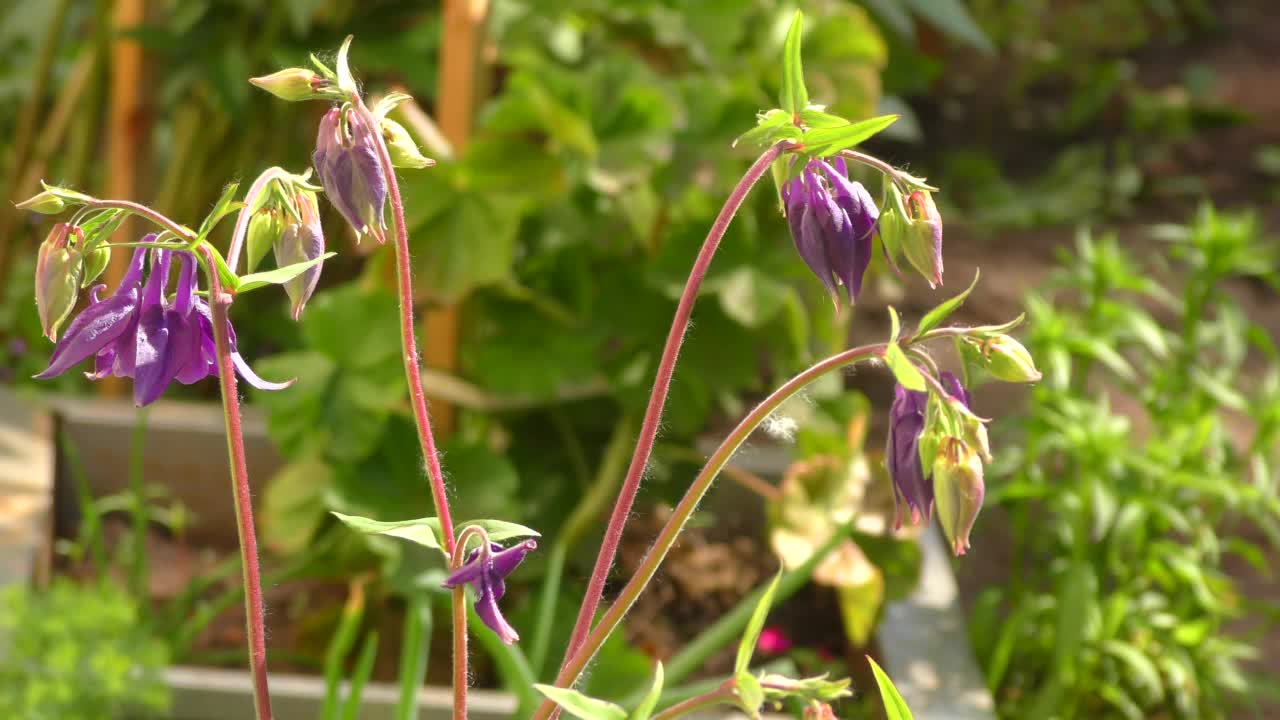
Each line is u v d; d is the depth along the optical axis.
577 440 1.04
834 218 0.52
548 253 1.01
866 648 0.97
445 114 0.97
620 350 1.02
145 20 1.20
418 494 0.95
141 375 0.52
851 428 0.97
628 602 0.56
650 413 0.56
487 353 0.98
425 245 0.93
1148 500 0.99
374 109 0.54
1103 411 1.03
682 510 0.56
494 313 0.99
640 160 0.94
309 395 0.94
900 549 0.97
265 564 1.06
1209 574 1.08
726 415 1.25
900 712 0.54
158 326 0.52
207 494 1.10
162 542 1.08
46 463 1.04
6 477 1.02
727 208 0.54
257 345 1.29
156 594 1.01
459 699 0.57
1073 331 1.11
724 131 0.99
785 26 1.08
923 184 0.52
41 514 0.99
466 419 1.05
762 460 1.09
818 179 0.52
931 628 0.95
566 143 0.93
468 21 0.95
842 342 1.12
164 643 0.88
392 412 0.96
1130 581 1.03
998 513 1.29
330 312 0.95
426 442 0.55
